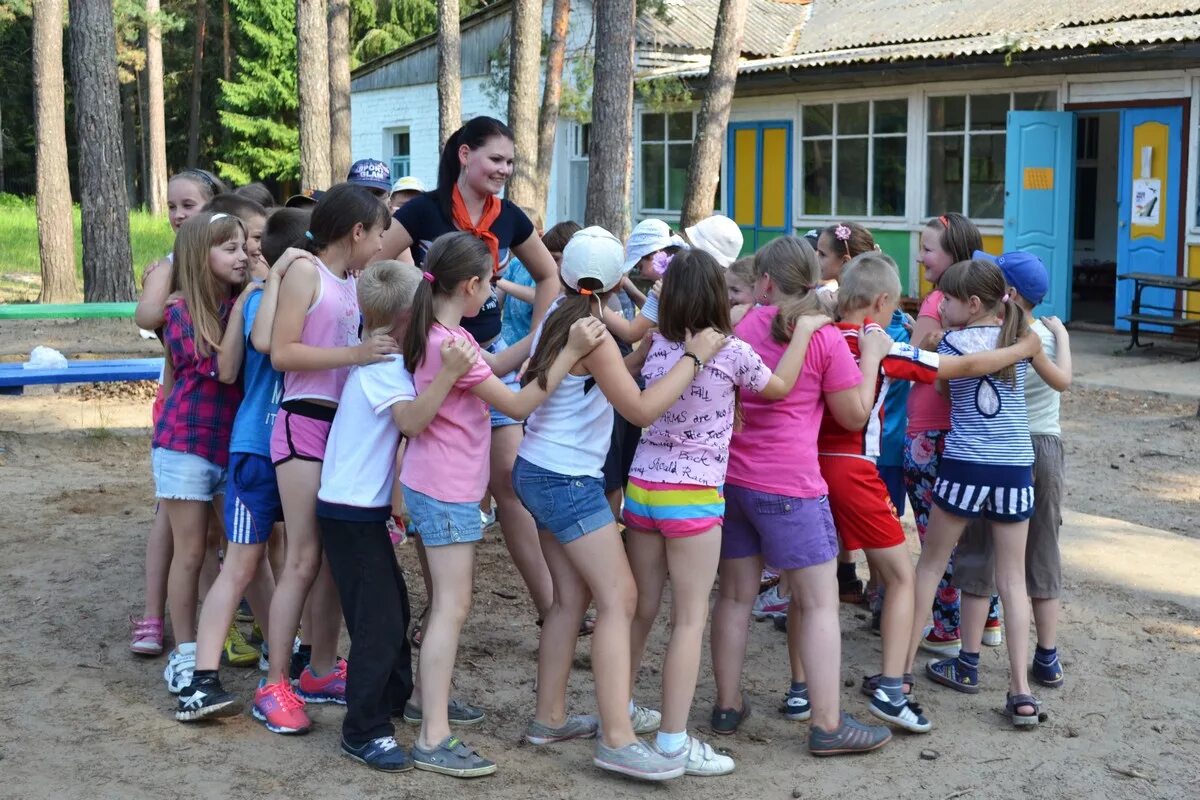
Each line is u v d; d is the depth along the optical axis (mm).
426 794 3551
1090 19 15266
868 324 4062
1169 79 13359
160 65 33562
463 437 3664
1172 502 7523
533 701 4301
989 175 15398
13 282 18109
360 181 6285
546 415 3693
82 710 4098
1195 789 3736
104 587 5391
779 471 3797
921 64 14617
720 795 3633
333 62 18953
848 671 4652
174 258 4180
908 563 4055
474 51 22625
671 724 3666
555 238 5688
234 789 3545
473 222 4480
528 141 16422
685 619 3676
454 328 3664
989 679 4617
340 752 3811
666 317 3615
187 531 4156
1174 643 4996
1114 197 18594
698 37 19781
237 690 4320
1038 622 4504
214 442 4125
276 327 3752
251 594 4445
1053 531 4449
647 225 4848
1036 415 4398
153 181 33906
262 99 37156
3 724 3973
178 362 4094
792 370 3721
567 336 3561
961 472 4145
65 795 3488
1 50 41219
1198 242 13258
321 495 3715
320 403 3863
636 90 17281
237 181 37781
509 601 5352
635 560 3814
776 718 4227
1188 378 11414
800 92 17516
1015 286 4258
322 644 4156
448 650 3699
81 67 11695
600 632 3648
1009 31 15883
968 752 3967
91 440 8398
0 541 6047
